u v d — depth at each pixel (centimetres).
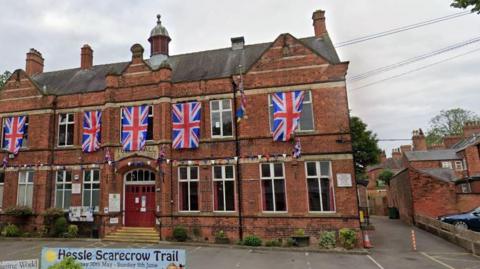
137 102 2145
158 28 2644
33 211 2175
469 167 3850
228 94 2038
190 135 2012
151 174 2127
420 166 4272
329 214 1769
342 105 1866
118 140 2133
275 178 1892
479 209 2162
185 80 2145
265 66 2005
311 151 1858
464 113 5969
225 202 1936
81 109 2281
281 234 1809
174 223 1964
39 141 2272
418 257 1498
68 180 2228
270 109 1969
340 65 1909
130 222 2078
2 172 2336
